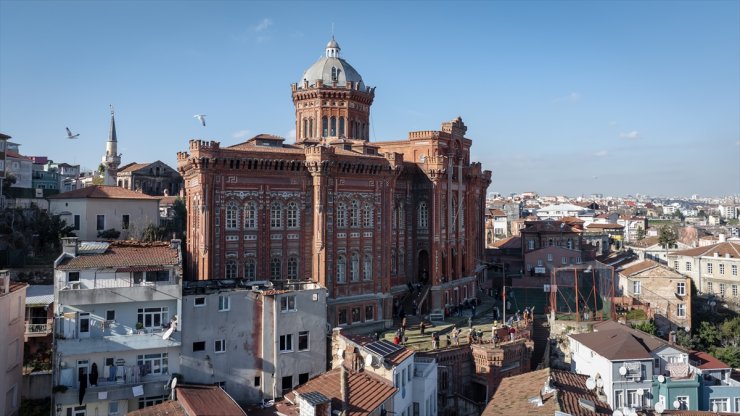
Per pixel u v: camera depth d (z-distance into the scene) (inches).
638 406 2329.0
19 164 5359.3
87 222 3794.3
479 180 4384.8
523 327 3255.4
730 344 3686.0
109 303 2054.6
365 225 3400.6
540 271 4889.3
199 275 2901.1
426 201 3806.6
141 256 2202.3
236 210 2999.5
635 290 3863.2
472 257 4244.6
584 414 1884.8
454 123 4074.8
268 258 3075.8
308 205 3198.8
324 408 1736.0
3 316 2113.7
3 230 3641.7
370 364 2156.7
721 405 2404.0
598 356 2496.3
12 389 2217.0
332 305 3171.8
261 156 3016.7
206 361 2169.0
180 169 3201.3
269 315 2284.7
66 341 1993.1
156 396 2075.5
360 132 4062.5
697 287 4879.4
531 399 2021.4
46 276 3346.5
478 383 2859.3
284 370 2299.5
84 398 1980.8
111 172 5580.7
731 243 4909.0
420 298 3693.4
